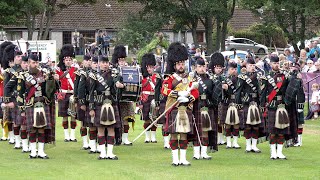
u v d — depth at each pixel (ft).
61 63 65.00
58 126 77.41
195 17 149.18
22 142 57.62
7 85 56.44
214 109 54.19
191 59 64.80
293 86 52.80
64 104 64.90
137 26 146.10
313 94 82.99
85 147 59.82
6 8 145.28
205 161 52.75
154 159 53.78
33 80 52.75
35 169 48.93
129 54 145.79
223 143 63.41
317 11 121.39
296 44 132.36
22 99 53.52
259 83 55.42
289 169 49.21
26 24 164.04
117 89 53.93
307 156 55.52
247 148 58.13
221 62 56.95
